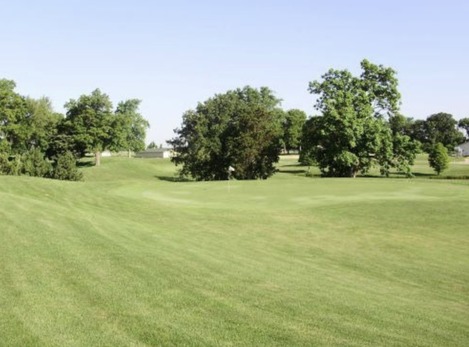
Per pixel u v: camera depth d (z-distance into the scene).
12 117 89.44
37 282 9.35
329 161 64.44
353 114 61.03
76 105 94.19
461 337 8.46
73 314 7.75
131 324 7.50
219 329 7.60
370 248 18.16
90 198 27.34
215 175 75.94
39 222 15.73
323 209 26.36
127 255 12.62
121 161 100.38
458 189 36.00
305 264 14.96
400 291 12.34
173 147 77.06
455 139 165.75
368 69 64.88
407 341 7.88
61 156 66.25
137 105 138.00
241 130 71.69
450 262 16.25
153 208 25.39
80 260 11.49
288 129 124.69
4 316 7.41
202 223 21.78
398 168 64.69
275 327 7.93
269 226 21.70
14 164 63.81
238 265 13.30
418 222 22.81
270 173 73.81
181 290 9.77
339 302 10.13
